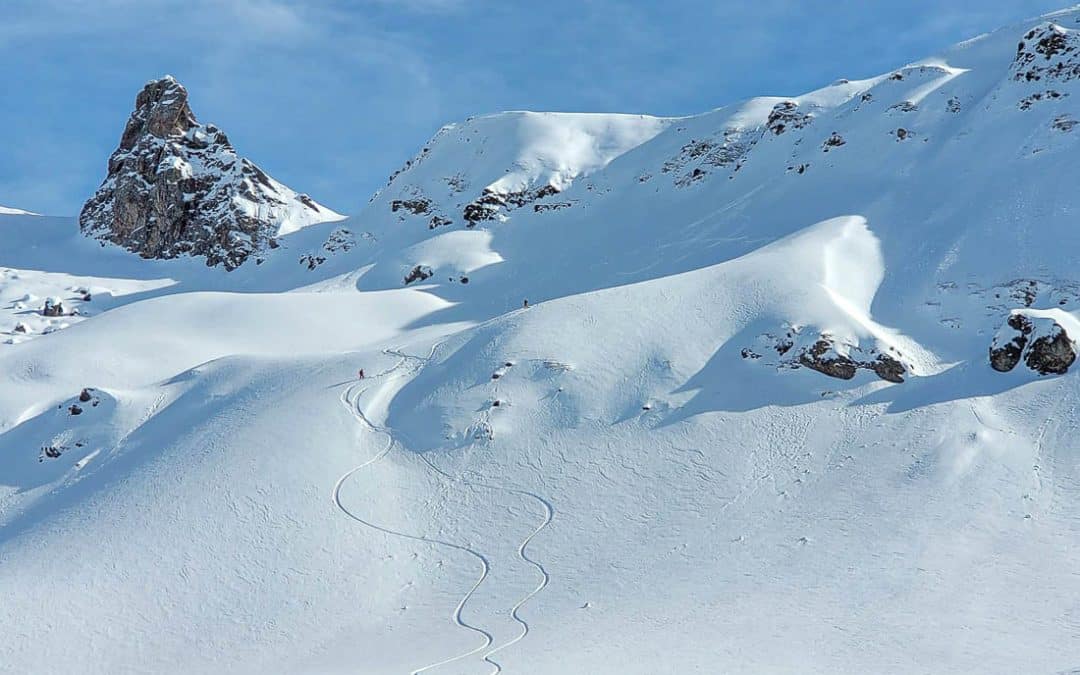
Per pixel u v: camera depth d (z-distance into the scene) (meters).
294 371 66.94
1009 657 31.34
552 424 56.44
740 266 69.56
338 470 54.44
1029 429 49.41
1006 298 62.09
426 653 38.41
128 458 60.47
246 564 47.72
